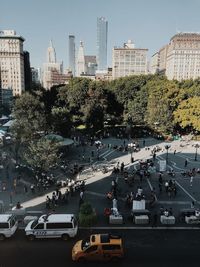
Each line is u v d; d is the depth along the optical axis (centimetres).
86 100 10694
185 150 7350
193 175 5256
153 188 4581
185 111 9031
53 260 2623
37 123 5794
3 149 6700
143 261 2594
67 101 11300
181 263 2567
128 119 9962
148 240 2992
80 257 2580
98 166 5831
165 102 9400
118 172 5409
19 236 3105
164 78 12238
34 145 4838
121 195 4331
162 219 3366
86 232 3183
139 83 11925
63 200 3966
